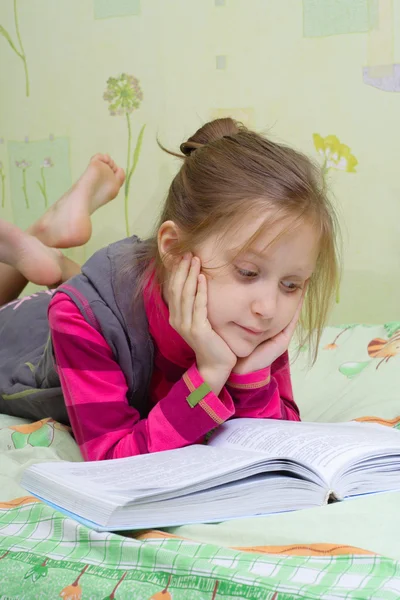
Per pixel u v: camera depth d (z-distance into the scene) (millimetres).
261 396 932
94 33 1862
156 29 1813
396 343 1275
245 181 810
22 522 682
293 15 1725
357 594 486
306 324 1104
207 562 550
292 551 583
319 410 1147
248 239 784
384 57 1673
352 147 1720
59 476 696
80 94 1890
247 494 676
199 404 837
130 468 717
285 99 1752
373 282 1741
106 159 1680
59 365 924
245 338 844
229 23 1768
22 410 1143
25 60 1924
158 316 917
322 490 701
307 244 800
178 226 867
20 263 1464
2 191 1989
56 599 560
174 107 1822
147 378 963
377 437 809
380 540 597
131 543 590
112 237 1898
